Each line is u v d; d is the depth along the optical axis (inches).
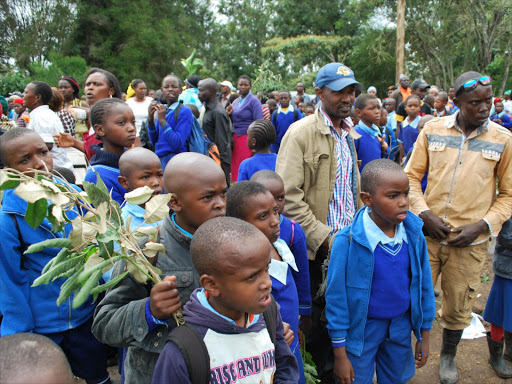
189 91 309.6
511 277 117.4
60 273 55.0
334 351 98.3
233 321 57.9
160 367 55.1
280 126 371.2
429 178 124.0
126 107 119.3
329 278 98.3
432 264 123.9
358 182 129.0
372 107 166.2
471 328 149.3
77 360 99.2
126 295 64.4
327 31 1300.4
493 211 116.4
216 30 1758.1
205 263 54.4
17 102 319.9
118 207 60.2
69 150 177.3
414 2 981.2
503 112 471.5
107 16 1258.6
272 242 86.9
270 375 60.6
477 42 974.4
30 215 55.7
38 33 1211.9
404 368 100.6
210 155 223.5
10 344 40.3
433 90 420.8
